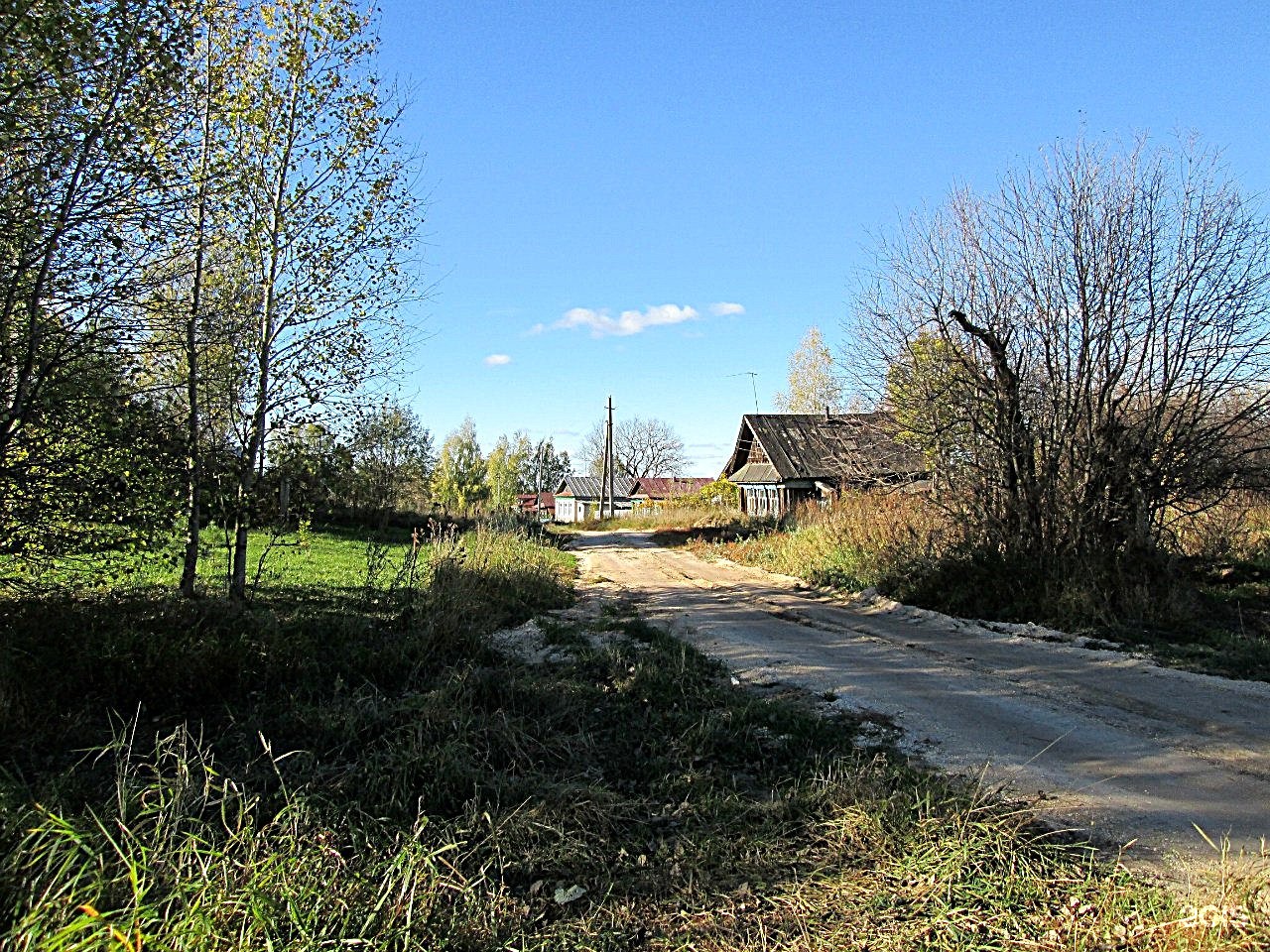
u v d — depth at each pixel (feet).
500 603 40.27
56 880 9.71
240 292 34.37
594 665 27.04
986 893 11.75
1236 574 39.86
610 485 186.70
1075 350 39.81
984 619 37.45
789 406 151.53
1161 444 37.50
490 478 246.06
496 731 18.89
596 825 14.65
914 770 16.99
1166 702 22.47
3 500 23.90
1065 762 17.84
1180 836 13.88
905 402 45.55
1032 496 40.65
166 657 22.72
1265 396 36.52
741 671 27.45
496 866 13.04
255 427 34.35
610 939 11.08
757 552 73.82
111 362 25.29
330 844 12.51
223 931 9.70
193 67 30.40
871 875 12.64
